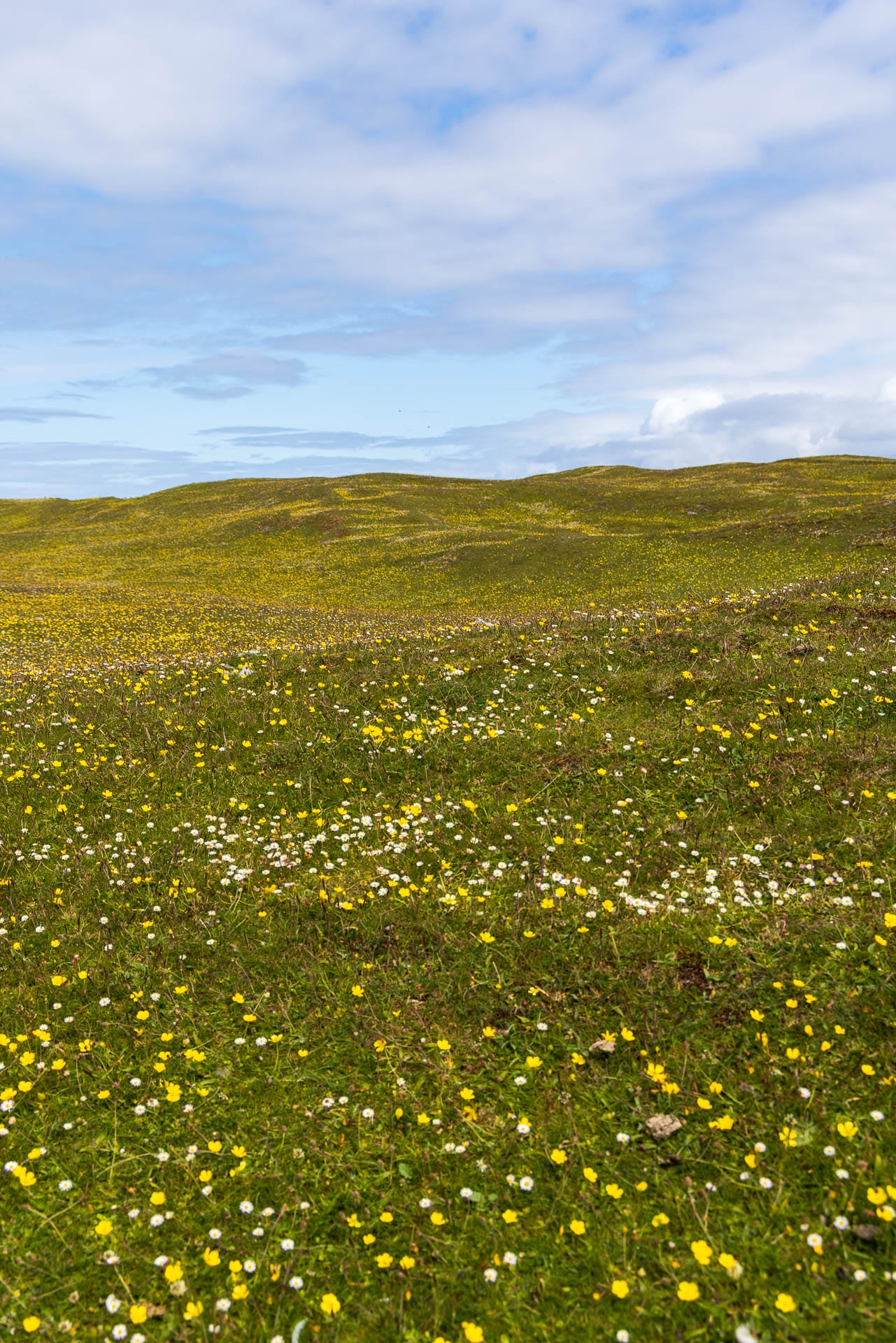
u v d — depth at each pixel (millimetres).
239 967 6449
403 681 12477
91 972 6555
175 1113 5102
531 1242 4059
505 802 8844
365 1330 3701
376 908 7141
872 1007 5277
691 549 43375
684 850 7676
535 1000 5781
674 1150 4500
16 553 73562
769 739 9297
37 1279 4016
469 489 82562
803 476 74750
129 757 11125
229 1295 3916
